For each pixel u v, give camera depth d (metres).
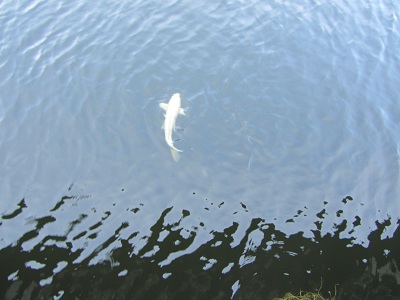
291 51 15.19
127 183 11.21
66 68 14.34
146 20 16.30
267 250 9.95
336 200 10.98
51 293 9.11
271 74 14.25
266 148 12.08
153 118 12.73
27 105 13.15
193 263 9.65
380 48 15.53
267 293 9.23
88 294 9.10
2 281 9.24
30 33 15.73
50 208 10.62
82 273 9.42
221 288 9.27
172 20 16.33
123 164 11.62
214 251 9.88
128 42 15.30
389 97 13.66
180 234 10.18
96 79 13.95
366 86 14.00
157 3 17.16
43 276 9.34
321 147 12.14
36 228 10.20
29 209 10.59
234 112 12.96
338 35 16.02
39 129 12.46
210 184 11.25
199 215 10.59
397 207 10.85
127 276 9.39
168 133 12.03
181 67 14.37
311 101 13.41
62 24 16.14
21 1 17.25
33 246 9.85
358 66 14.73
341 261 9.80
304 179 11.41
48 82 13.88
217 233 10.24
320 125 12.72
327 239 10.20
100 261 9.63
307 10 17.17
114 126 12.52
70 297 9.05
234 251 9.90
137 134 12.32
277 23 16.38
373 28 16.45
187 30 15.88
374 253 9.95
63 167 11.52
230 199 10.95
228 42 15.42
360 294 9.29
